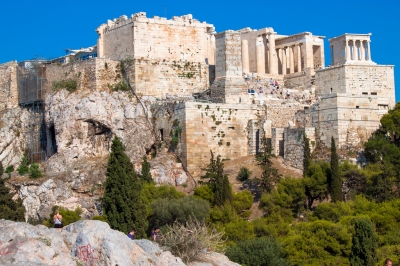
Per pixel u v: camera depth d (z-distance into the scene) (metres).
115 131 138.38
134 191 99.94
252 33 158.62
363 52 146.75
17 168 152.62
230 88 137.38
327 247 96.06
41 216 131.12
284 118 135.38
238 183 121.50
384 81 141.88
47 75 155.12
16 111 161.62
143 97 140.62
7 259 51.03
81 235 55.50
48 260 52.16
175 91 144.38
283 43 158.38
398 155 117.62
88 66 144.62
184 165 129.88
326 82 144.00
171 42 145.38
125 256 55.09
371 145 119.62
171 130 133.25
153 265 56.97
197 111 130.88
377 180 111.31
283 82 153.38
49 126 147.00
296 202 112.75
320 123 128.88
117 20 147.75
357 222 92.19
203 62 147.38
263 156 121.44
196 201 107.62
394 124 123.06
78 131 140.62
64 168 138.75
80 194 133.25
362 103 127.25
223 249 83.25
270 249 92.75
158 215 103.81
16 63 168.38
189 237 71.75
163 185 119.38
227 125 132.50
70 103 142.12
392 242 98.75
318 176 113.12
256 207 115.38
